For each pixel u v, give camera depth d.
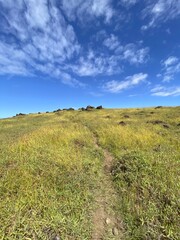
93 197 6.36
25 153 9.34
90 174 7.99
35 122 31.52
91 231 4.93
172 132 16.14
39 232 4.44
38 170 7.49
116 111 44.56
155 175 7.11
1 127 26.59
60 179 7.05
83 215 5.38
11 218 4.71
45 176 7.11
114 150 11.91
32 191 5.98
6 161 8.12
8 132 20.77
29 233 4.36
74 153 10.20
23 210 5.09
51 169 7.61
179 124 20.73
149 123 21.77
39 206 5.34
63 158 9.00
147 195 6.04
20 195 5.72
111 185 7.42
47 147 10.70
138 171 7.64
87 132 17.56
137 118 29.03
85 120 29.91
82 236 4.64
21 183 6.35
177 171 7.40
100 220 5.42
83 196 6.27
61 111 53.84
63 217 5.08
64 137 13.56
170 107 42.34
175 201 5.45
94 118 32.56
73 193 6.34
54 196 5.97
